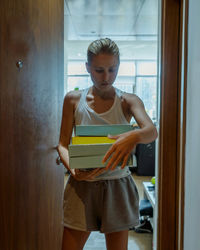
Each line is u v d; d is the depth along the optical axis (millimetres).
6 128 841
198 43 1078
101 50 760
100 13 3965
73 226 877
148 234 2420
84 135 814
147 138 733
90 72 810
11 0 859
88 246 2145
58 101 1562
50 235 1397
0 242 797
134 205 906
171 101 1563
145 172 4746
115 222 854
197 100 1090
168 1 1517
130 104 860
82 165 740
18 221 949
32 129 1100
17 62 922
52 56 1397
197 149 1081
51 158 1412
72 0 3457
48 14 1306
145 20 4305
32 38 1078
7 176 851
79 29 4824
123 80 7145
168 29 1531
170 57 1545
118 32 5016
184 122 1282
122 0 3453
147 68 7066
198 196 1061
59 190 1609
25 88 1010
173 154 1590
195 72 1123
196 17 1111
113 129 821
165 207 1612
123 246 913
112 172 863
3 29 802
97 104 871
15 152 919
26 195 1033
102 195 855
